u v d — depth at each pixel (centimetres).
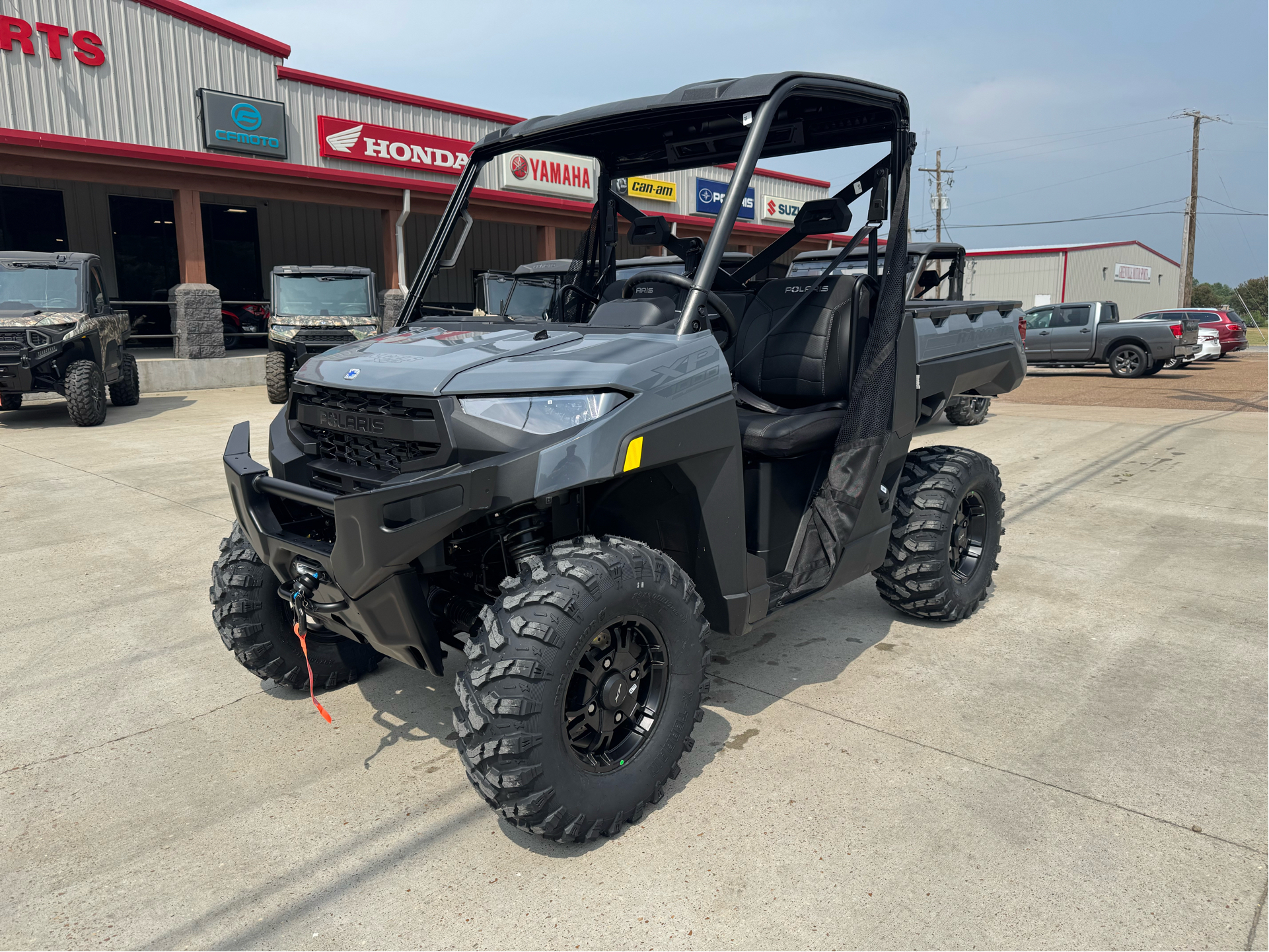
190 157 1440
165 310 2069
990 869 226
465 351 254
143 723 315
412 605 235
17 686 344
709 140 344
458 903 217
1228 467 790
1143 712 316
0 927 210
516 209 1883
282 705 330
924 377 371
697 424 254
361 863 234
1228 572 485
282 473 275
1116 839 238
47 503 638
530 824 225
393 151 1700
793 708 321
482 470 216
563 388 229
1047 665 359
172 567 491
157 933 207
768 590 291
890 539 380
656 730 252
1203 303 8188
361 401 254
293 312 1308
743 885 221
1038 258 4209
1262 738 296
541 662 219
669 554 287
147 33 1427
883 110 324
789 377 348
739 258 415
